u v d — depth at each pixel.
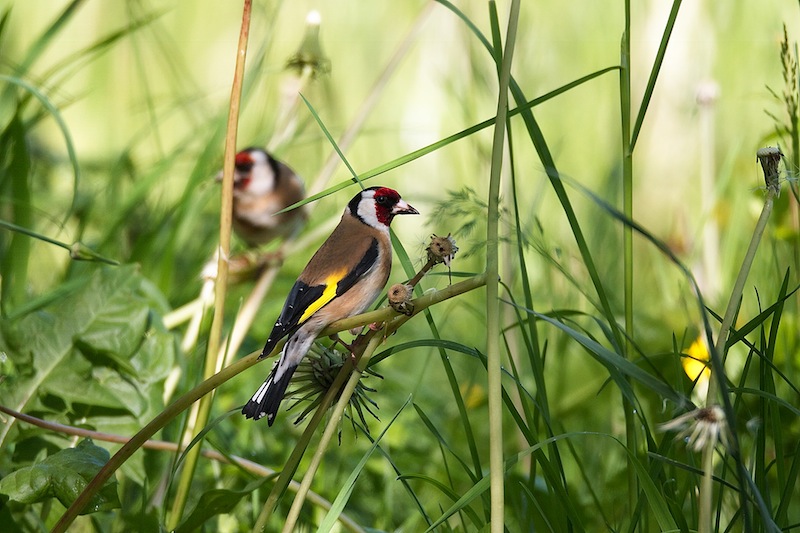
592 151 17.92
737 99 17.36
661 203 16.22
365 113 11.21
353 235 7.64
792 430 8.40
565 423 10.35
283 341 6.69
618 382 6.49
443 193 16.23
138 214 13.40
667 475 7.14
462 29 14.74
